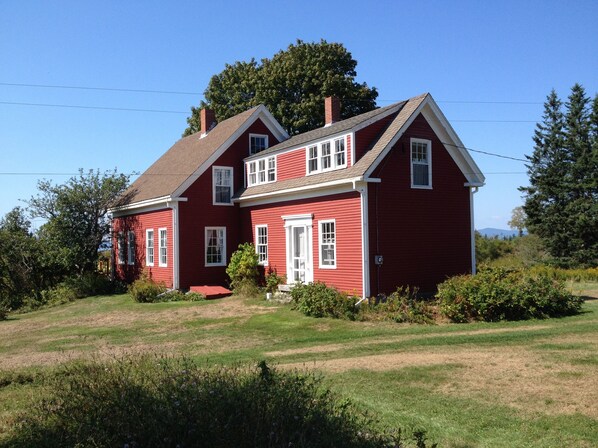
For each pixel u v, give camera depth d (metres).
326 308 16.48
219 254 26.11
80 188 29.64
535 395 8.04
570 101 41.47
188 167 26.95
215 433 5.01
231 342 13.57
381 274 18.33
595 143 38.62
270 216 23.67
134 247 29.77
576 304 16.14
